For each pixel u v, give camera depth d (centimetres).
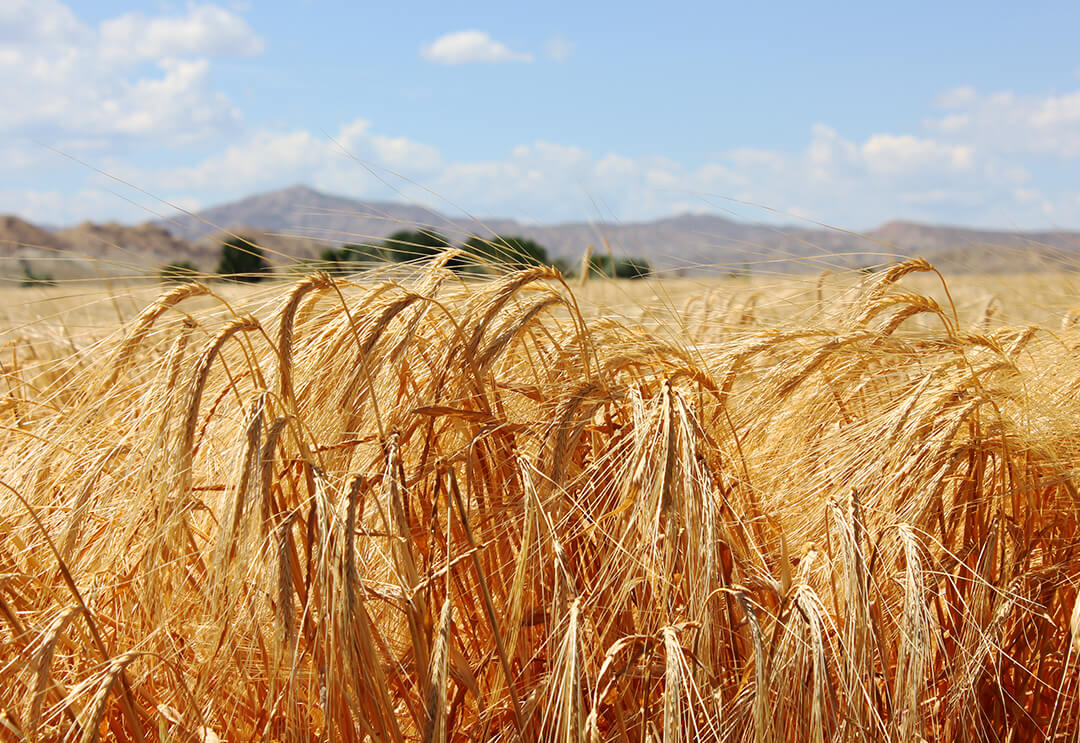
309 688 219
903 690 234
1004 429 279
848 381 309
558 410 248
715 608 228
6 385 339
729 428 287
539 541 226
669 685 199
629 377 280
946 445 269
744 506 270
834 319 336
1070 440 295
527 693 245
